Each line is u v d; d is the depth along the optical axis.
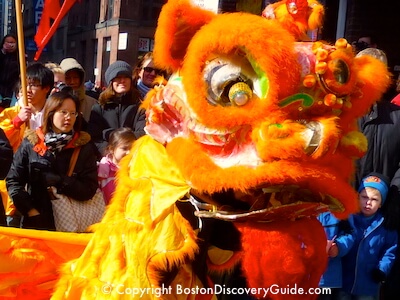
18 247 2.57
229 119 1.94
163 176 2.15
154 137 2.16
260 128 1.92
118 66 4.41
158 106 2.15
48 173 3.44
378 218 3.60
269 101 1.92
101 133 4.37
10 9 32.56
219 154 2.02
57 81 5.05
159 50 2.15
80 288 2.18
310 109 1.99
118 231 2.17
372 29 6.74
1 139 3.79
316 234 2.08
